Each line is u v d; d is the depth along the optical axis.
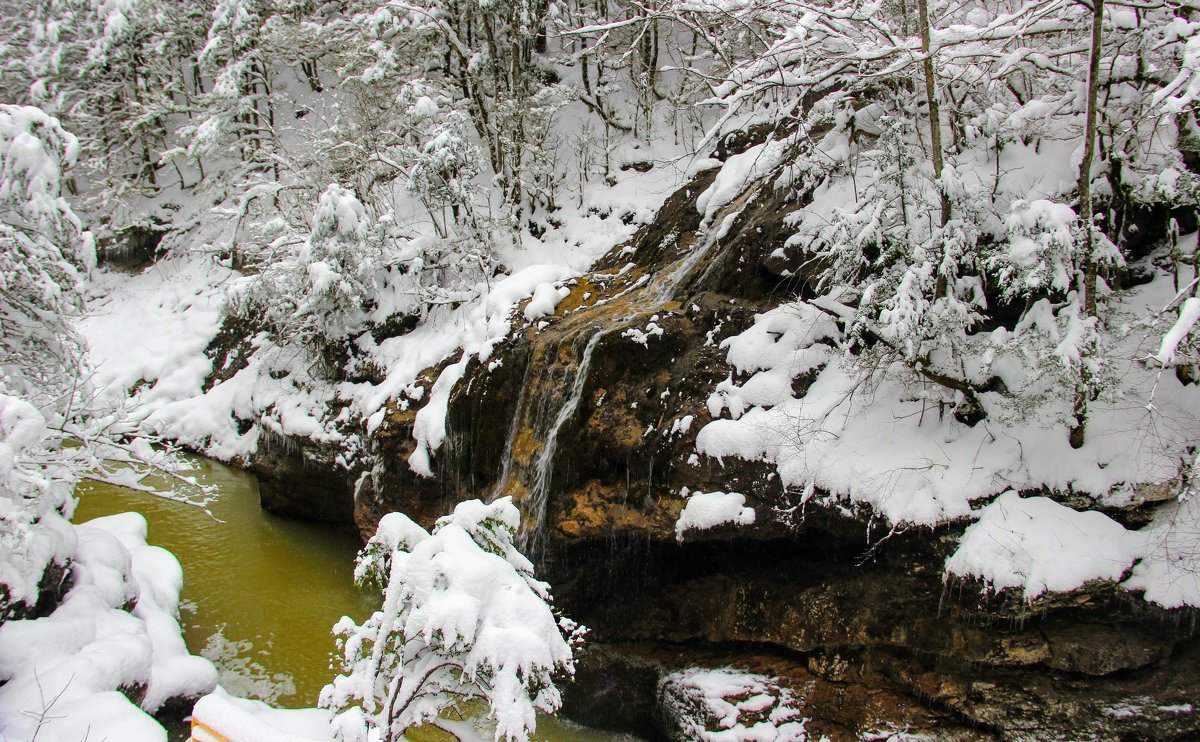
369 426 10.46
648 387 8.08
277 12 19.42
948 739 5.94
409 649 4.33
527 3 13.12
